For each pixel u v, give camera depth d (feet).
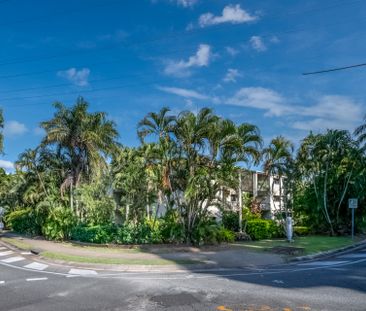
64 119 93.40
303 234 115.75
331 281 39.32
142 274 45.60
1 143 95.14
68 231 88.22
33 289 35.91
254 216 102.63
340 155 116.47
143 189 81.00
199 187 72.59
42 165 99.09
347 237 106.11
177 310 27.71
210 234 75.66
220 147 74.28
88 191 87.40
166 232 75.82
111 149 95.91
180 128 73.41
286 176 106.32
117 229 76.64
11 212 141.59
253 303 29.68
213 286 36.70
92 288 36.17
